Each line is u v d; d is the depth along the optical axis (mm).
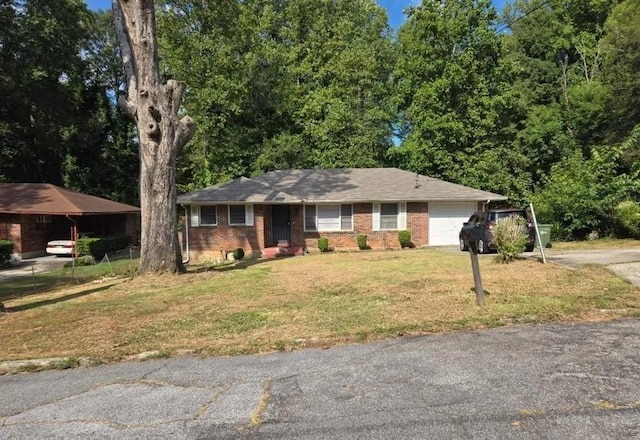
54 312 7953
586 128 27906
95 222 29109
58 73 31266
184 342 5734
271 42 32406
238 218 20531
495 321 5977
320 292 8703
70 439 3330
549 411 3414
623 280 8336
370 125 29969
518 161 26922
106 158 36969
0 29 26750
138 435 3342
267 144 29641
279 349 5324
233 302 8078
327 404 3730
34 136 32656
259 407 3734
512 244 11664
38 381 4684
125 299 8906
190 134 12258
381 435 3168
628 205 18484
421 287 8680
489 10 27453
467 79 27141
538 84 32844
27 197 24156
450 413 3455
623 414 3328
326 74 31281
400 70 29094
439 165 26688
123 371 4828
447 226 21656
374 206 21406
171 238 11945
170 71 28312
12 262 21844
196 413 3676
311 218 21656
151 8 11516
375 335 5648
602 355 4555
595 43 30625
